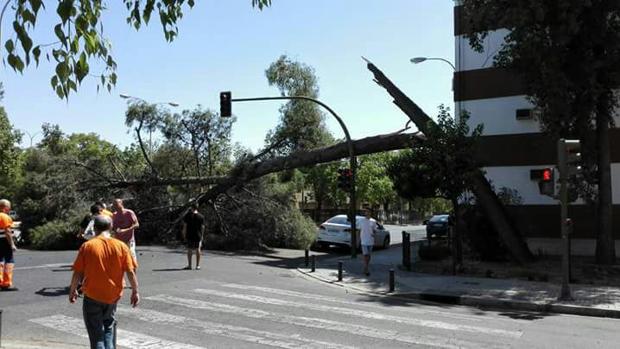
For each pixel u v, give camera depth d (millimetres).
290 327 8562
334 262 19219
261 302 10680
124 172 24750
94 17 4230
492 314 10766
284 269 16781
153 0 4578
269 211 23500
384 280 14938
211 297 10977
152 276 13547
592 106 15180
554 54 14805
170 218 23844
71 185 23672
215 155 26750
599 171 16016
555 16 14570
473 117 20906
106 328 6070
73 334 7676
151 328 8250
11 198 25672
